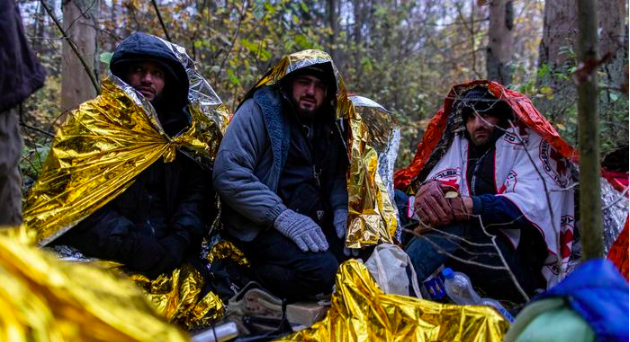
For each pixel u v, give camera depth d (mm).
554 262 2824
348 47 9922
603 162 3002
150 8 6250
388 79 8836
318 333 2213
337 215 2912
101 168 2516
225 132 2832
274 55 7145
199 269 2674
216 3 6609
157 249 2514
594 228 1310
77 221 2434
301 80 2865
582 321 1215
